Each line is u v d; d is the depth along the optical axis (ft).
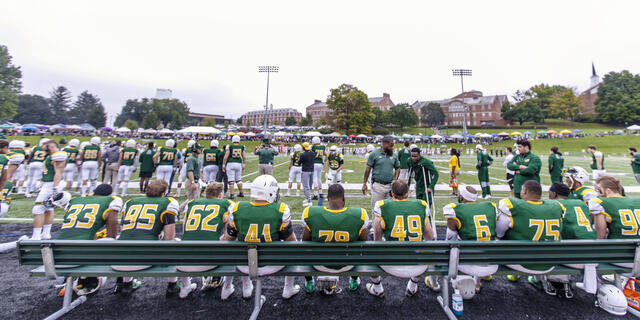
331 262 7.77
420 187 15.98
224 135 157.48
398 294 9.73
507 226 8.70
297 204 23.53
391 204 8.87
